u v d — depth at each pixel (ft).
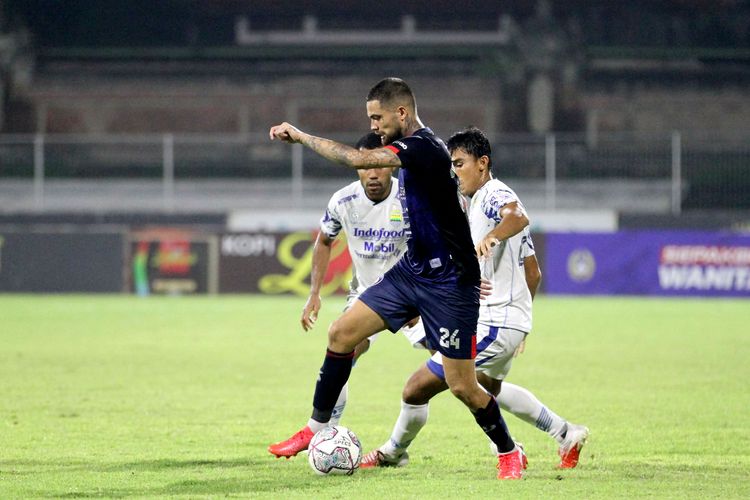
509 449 43.45
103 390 73.77
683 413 62.95
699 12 308.40
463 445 52.31
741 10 308.40
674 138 213.46
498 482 41.91
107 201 244.01
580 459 48.11
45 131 295.89
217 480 42.42
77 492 39.86
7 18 296.92
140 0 306.76
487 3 307.99
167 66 297.33
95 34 303.89
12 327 127.95
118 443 52.26
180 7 309.01
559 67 292.40
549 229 215.51
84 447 51.03
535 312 153.58
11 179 251.60
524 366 88.84
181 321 137.90
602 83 294.66
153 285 193.06
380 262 50.85
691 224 212.43
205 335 118.73
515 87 291.58
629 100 293.64
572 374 83.20
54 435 54.70
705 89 295.07
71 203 243.19
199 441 53.01
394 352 104.78
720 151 232.73
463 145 44.57
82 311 154.92
